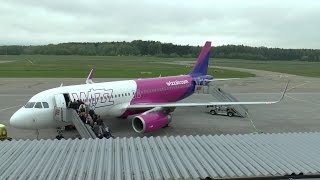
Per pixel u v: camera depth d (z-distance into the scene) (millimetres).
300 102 50531
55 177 9422
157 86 35469
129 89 32125
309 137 13602
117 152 11578
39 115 25172
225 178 9344
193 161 10609
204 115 39781
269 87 69375
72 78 80312
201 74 44219
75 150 11828
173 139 13172
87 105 27938
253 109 44594
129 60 190875
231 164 10367
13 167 10227
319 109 44719
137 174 9570
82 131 22938
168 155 11250
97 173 9719
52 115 25688
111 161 10688
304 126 34469
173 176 9484
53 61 166125
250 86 71125
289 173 9617
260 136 13727
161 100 36062
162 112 30578
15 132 30203
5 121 35188
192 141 12930
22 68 112312
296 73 112812
